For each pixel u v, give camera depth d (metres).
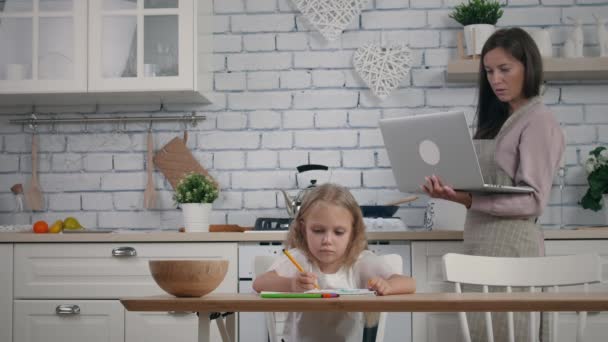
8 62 3.47
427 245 3.02
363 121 3.72
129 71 3.46
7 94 3.47
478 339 2.32
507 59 2.44
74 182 3.76
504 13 3.73
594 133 3.65
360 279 1.94
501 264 1.99
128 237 3.13
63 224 3.50
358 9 3.74
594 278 1.97
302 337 1.87
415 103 3.71
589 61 3.44
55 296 3.15
